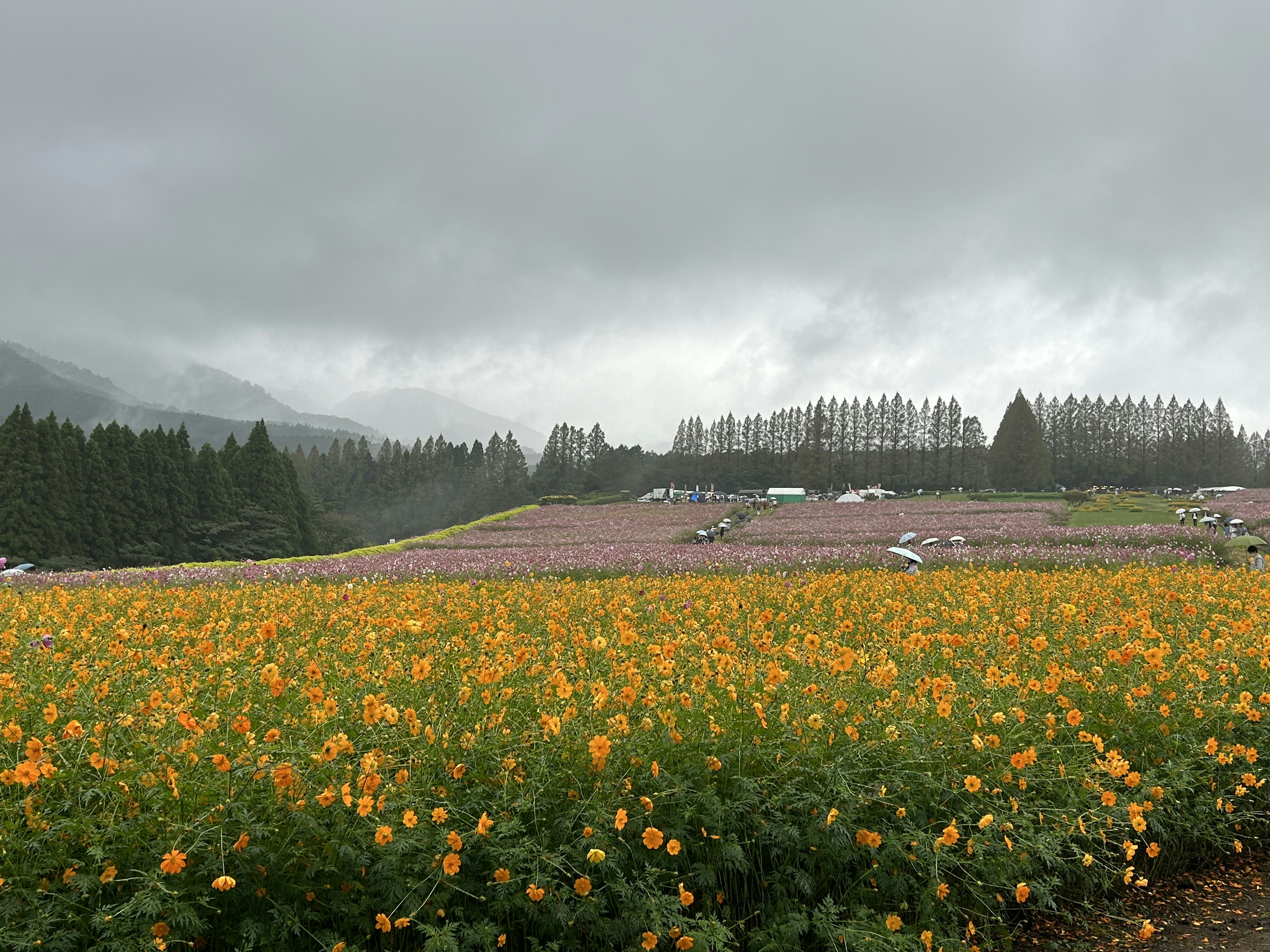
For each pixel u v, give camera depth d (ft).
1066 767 13.73
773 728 13.69
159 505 167.22
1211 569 51.90
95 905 9.65
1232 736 15.94
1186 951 12.26
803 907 11.71
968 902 12.57
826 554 73.61
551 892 10.66
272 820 10.68
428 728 11.96
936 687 14.23
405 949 10.47
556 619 23.80
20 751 11.37
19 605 25.02
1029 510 184.75
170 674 15.84
